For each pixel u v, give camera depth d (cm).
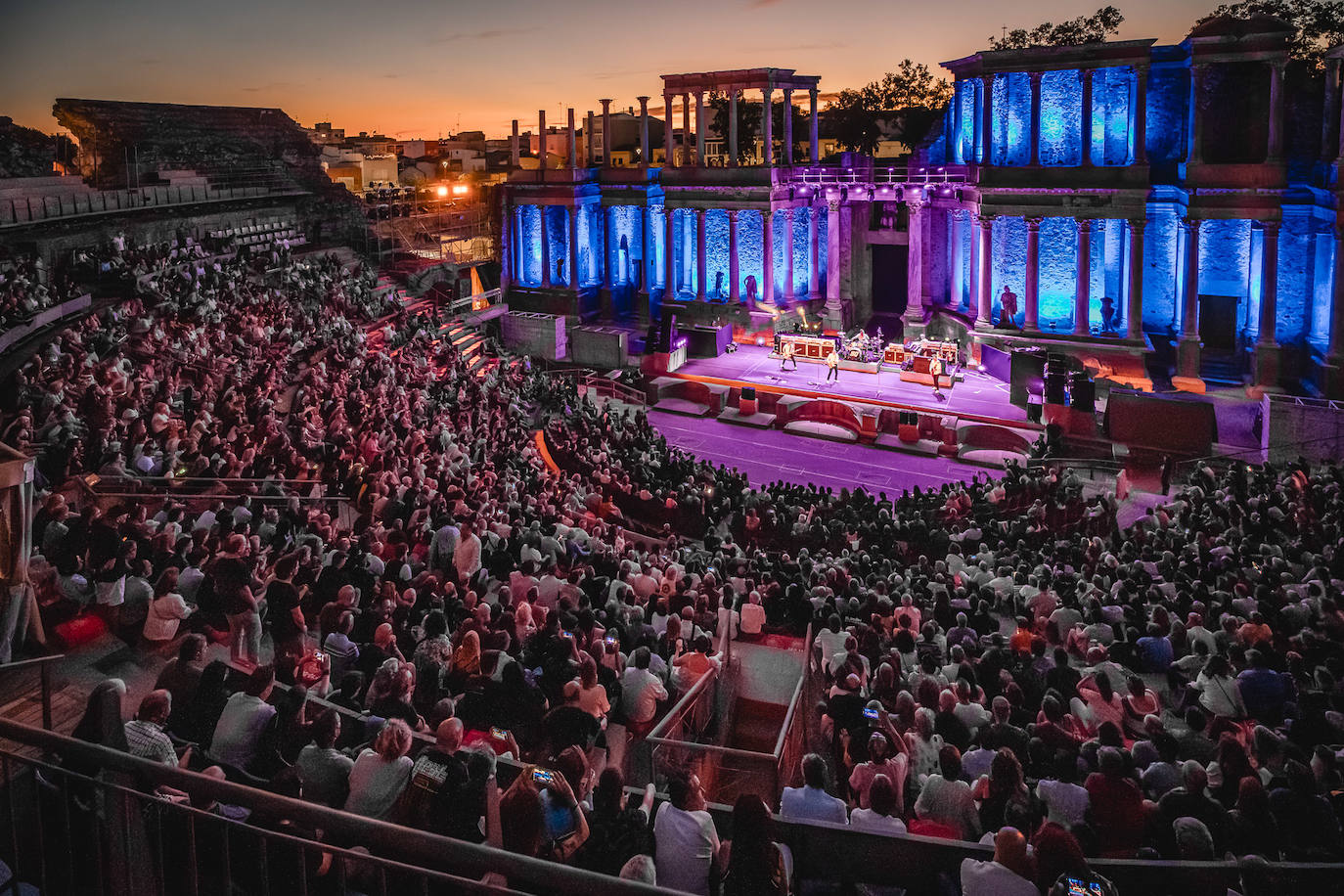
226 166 6075
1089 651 1508
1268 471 3112
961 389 4819
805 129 7775
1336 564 2073
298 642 1334
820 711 1254
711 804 869
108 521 1517
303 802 541
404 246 6569
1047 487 3183
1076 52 4712
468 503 2306
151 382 2778
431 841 508
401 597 1519
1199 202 4525
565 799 766
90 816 792
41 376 2530
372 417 2909
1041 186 4822
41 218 4091
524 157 10450
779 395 4841
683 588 1844
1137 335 4781
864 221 6134
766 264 5844
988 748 1100
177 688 1070
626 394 5250
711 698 1483
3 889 673
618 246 6531
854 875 786
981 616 1733
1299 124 4634
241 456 2289
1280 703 1359
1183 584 1930
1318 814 919
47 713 947
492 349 5469
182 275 3972
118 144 5653
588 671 1202
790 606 1839
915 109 7200
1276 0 5100
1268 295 4441
